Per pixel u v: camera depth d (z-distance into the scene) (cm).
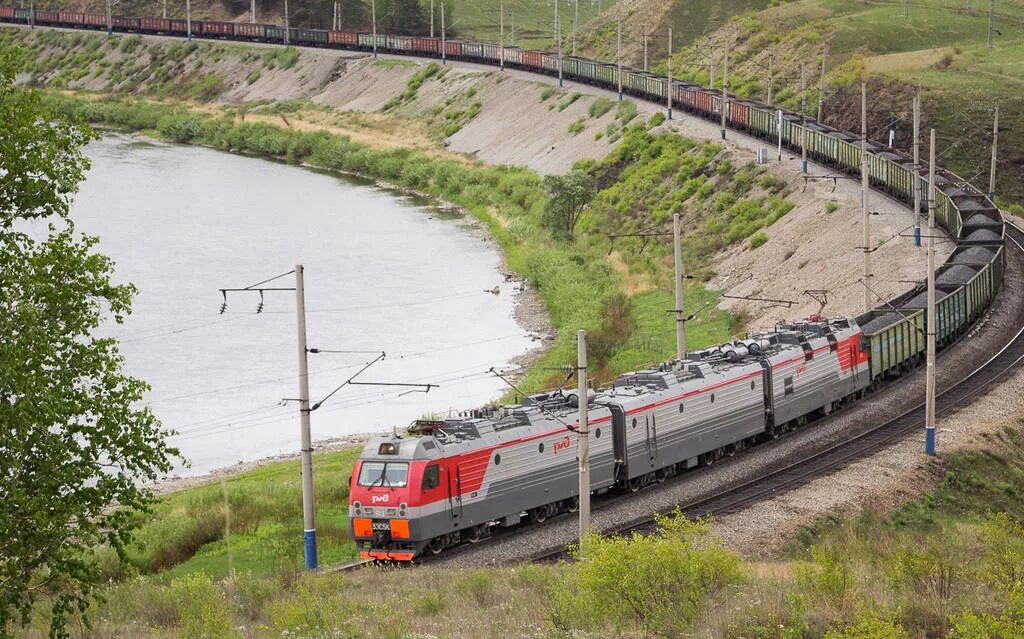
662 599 5434
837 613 5422
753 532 8131
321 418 12850
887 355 12138
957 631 5062
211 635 5506
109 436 4994
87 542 4972
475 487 7962
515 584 6512
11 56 5188
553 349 14938
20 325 4791
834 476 9244
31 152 5009
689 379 9738
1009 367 12100
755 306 15675
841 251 16038
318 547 8488
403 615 5806
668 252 18725
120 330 15738
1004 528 6931
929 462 9556
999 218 16662
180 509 9450
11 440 4638
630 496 9119
